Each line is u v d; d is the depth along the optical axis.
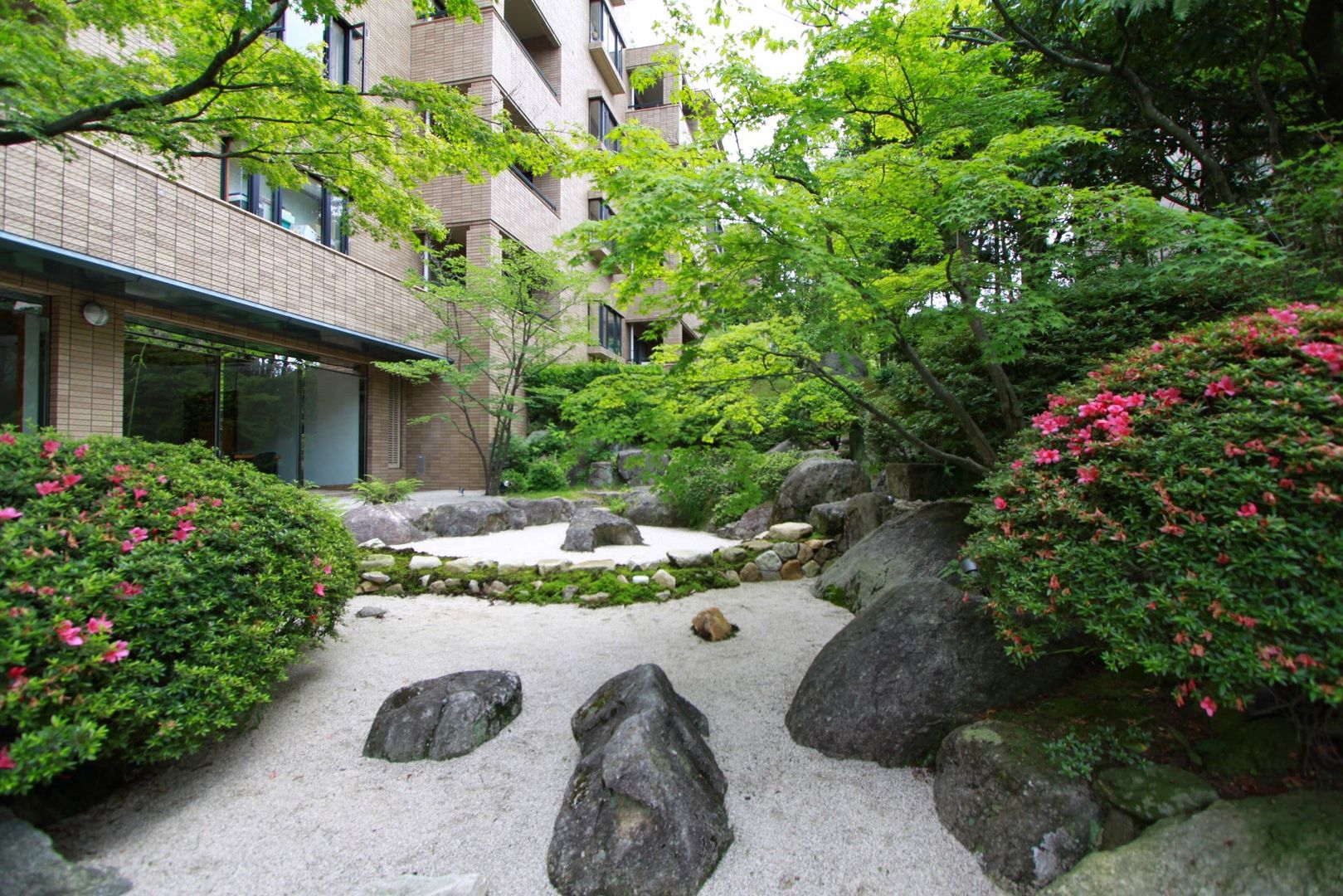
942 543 4.12
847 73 3.75
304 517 3.13
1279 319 1.79
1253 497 1.54
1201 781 1.79
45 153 5.56
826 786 2.28
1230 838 1.57
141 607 2.12
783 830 2.07
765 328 3.50
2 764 1.65
